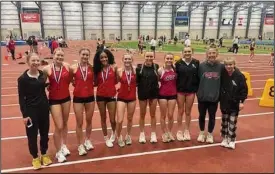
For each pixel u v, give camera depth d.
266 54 28.81
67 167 4.75
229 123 5.41
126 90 5.21
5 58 21.62
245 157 5.17
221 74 5.24
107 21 49.62
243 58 24.47
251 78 14.08
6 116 7.57
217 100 5.36
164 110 5.52
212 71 5.22
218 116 7.50
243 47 38.62
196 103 8.90
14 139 5.97
